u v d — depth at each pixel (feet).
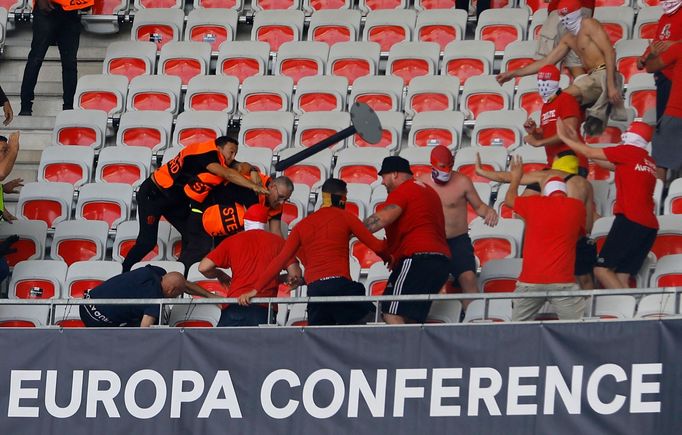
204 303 140.05
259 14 214.90
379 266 157.38
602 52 160.25
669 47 157.28
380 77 195.52
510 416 129.29
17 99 207.72
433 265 137.80
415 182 140.77
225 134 190.60
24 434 140.26
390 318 137.69
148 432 138.21
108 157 184.03
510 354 130.11
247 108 197.16
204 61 207.31
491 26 206.28
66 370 140.67
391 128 186.09
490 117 182.39
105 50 215.72
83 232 171.01
